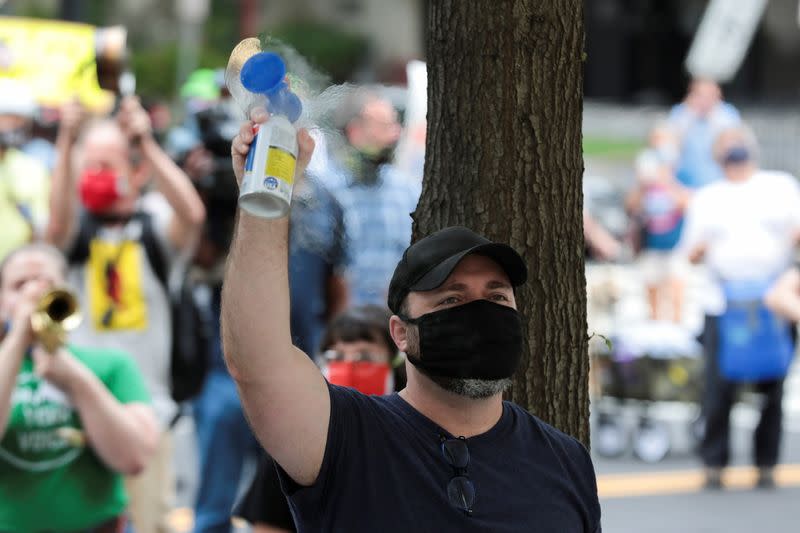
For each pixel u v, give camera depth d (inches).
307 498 281.4
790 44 3198.8
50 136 882.1
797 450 1095.0
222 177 698.8
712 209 926.4
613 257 1293.1
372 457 282.5
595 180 2235.5
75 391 468.1
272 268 271.0
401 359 440.5
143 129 629.0
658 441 1035.9
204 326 642.2
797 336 938.7
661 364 1018.1
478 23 368.8
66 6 1269.7
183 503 843.4
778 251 919.0
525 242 369.1
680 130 1461.6
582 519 298.7
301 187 281.7
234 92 279.0
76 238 626.5
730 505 891.4
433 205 376.5
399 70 1822.1
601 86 3346.5
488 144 368.8
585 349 378.0
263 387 274.1
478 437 291.4
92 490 475.2
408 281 291.0
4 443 463.5
